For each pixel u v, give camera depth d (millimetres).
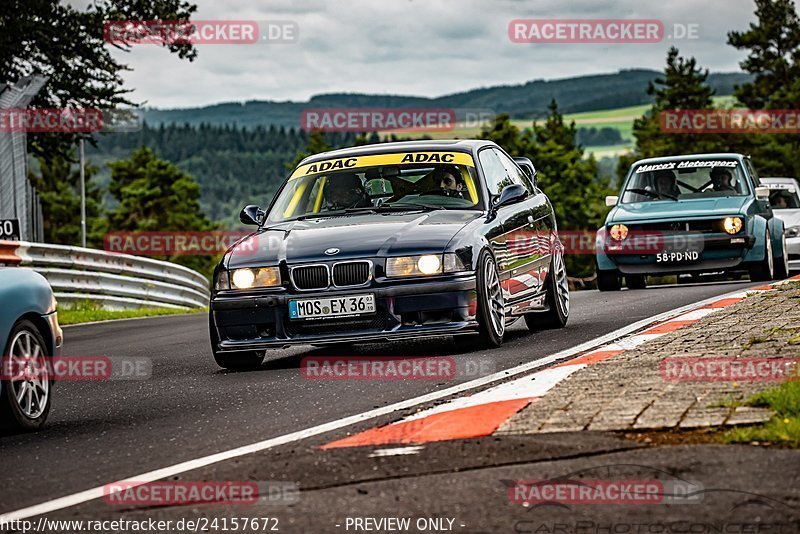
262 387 12391
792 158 110125
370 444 8695
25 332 10938
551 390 10141
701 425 8328
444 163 15500
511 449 8133
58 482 8375
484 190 15227
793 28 116438
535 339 15062
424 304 13531
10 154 35406
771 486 6824
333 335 13633
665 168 25141
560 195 128750
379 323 13609
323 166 15844
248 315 13875
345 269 13672
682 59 124312
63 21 46469
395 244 13766
